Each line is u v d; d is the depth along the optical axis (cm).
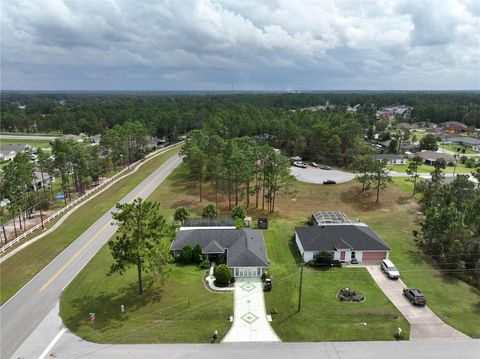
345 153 10581
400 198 7100
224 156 7081
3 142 15538
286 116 13412
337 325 3325
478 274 4250
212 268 4409
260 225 5756
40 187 8262
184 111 17212
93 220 6022
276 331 3234
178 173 9188
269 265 4503
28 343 3069
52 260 4584
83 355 2928
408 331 3234
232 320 3384
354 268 4481
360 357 2903
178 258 4603
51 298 3731
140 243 3619
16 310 3525
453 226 4453
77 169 7562
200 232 4853
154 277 4147
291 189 7675
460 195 5869
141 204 3706
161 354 2938
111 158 10362
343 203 7019
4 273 4272
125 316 3441
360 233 4838
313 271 4397
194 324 3328
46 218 6425
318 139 10819
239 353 2950
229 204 6750
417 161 8275
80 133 17512
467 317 3459
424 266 4500
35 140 16225
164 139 15038
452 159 11131
